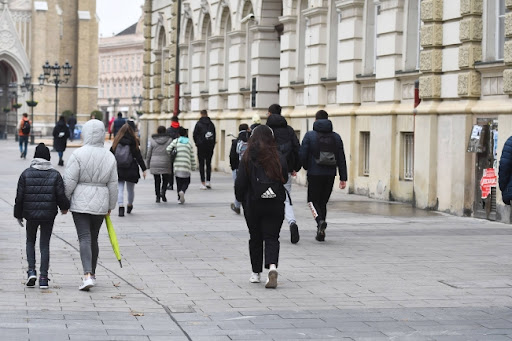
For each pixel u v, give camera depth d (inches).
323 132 763.4
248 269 618.8
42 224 548.1
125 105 7126.0
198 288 550.0
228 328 442.3
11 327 431.8
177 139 1115.9
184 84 2055.9
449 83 962.7
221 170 1787.6
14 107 4360.2
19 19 4648.1
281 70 1456.7
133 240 759.7
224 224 879.1
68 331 426.9
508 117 859.4
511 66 863.7
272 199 554.3
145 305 499.2
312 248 712.4
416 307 494.3
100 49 7500.0
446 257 664.4
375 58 1184.8
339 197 1154.0
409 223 875.4
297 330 438.0
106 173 551.8
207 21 1909.4
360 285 559.2
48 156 550.9
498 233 797.9
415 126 1010.7
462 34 930.7
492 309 489.1
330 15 1299.2
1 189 1315.2
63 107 4795.8
